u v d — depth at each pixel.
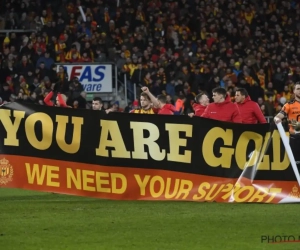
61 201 19.84
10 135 19.61
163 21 47.06
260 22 50.31
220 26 47.91
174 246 13.24
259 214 17.11
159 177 19.67
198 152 19.66
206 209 18.00
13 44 42.22
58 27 43.28
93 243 13.52
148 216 16.80
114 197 19.70
